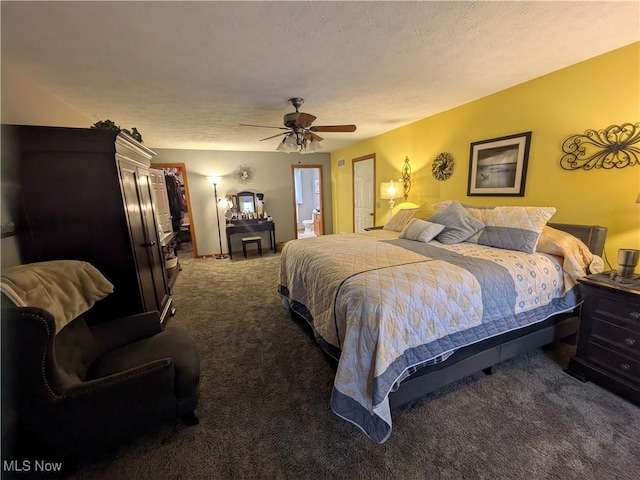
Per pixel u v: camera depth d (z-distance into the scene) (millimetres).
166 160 5484
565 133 2371
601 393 1707
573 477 1220
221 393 1829
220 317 2988
